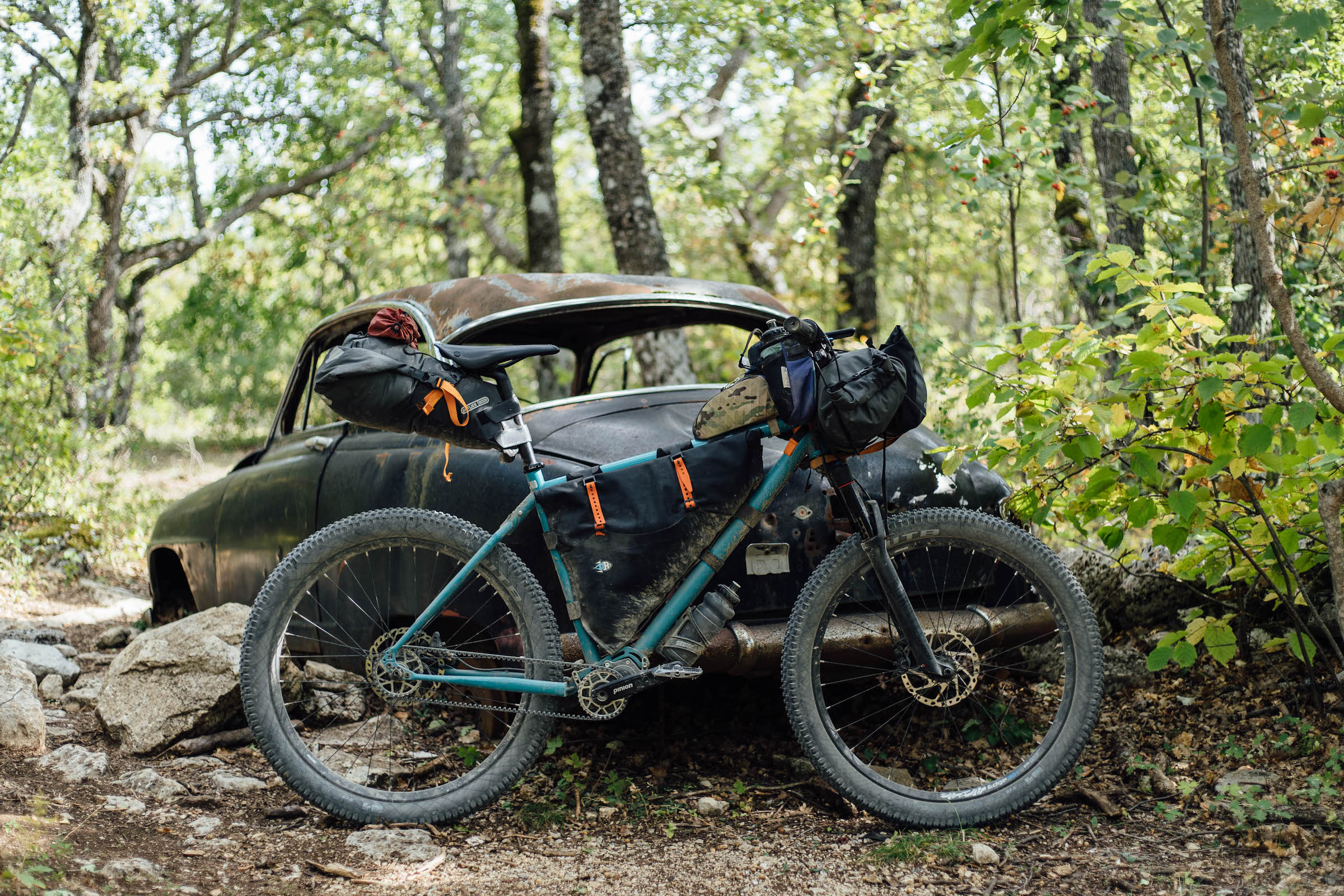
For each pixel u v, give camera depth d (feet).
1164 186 19.10
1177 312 11.12
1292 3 15.24
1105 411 10.76
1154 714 12.56
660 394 12.44
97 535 28.63
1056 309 27.91
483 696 11.29
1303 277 16.22
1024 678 13.84
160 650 12.32
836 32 31.68
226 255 67.67
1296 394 10.59
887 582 10.18
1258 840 9.22
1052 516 12.82
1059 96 17.72
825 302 40.83
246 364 77.25
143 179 63.21
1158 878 8.80
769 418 9.93
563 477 10.26
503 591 10.13
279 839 9.62
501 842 9.80
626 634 10.00
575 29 39.50
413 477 11.81
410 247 57.16
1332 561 10.03
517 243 54.19
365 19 55.16
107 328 51.16
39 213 36.14
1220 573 12.07
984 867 9.18
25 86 47.65
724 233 45.42
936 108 25.46
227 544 16.14
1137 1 16.44
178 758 11.57
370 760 11.37
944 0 24.86
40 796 9.99
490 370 10.20
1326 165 12.62
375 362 9.62
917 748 12.09
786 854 9.51
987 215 34.73
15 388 26.55
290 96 59.06
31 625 19.36
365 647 12.39
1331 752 10.66
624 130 26.91
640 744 12.28
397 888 8.72
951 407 19.77
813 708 10.05
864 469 11.30
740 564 10.57
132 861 8.44
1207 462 11.20
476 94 54.19
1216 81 14.99
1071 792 10.53
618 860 9.39
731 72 41.63
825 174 34.19
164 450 72.28
